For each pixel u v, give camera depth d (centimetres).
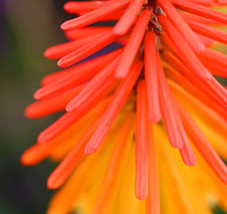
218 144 27
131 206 26
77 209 27
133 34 23
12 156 48
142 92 25
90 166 27
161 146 27
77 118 25
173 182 26
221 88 24
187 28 23
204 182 27
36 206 46
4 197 47
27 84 50
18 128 48
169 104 24
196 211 27
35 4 50
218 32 24
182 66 25
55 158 28
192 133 25
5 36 50
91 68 25
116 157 26
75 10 26
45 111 26
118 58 24
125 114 27
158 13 25
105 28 27
